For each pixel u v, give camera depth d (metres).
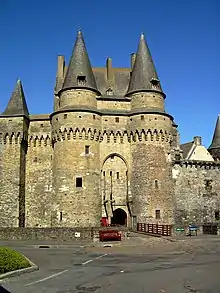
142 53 49.12
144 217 43.41
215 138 62.81
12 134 46.84
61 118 44.72
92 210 42.78
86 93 45.62
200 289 13.16
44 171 47.62
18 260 17.34
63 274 16.61
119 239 34.09
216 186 51.69
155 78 48.09
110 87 50.62
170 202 44.91
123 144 46.56
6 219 44.91
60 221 42.41
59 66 53.56
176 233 37.84
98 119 45.69
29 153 48.47
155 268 18.05
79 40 47.94
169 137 46.50
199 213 49.84
